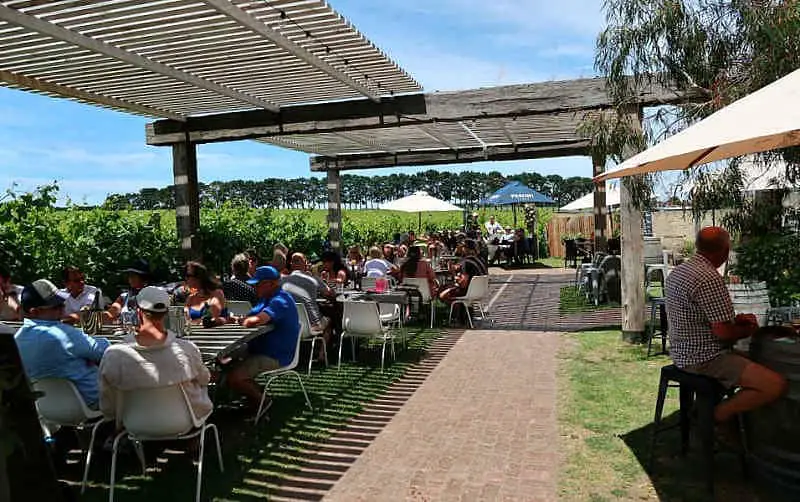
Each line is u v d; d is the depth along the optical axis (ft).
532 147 45.60
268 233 39.65
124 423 11.42
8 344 8.77
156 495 12.03
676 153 10.37
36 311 12.05
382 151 47.62
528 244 70.23
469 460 13.50
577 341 25.85
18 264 21.97
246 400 17.75
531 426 15.53
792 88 9.93
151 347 10.94
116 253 26.63
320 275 28.43
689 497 11.42
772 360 11.19
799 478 10.86
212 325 16.51
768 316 17.37
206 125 30.04
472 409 17.10
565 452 13.75
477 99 26.23
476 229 72.23
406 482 12.45
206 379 11.78
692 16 19.93
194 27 18.07
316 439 15.02
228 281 23.12
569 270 60.85
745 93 18.10
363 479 12.66
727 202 20.17
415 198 54.29
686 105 20.40
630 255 24.82
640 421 15.60
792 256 20.51
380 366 22.52
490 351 24.58
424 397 18.42
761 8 18.15
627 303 25.02
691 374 12.03
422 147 45.98
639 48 20.45
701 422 11.73
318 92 26.68
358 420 16.40
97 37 18.71
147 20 17.39
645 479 12.25
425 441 14.74
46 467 9.08
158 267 29.12
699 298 11.65
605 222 46.14
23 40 18.22
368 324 21.84
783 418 11.04
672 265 32.48
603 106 24.75
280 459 13.79
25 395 8.91
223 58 21.35
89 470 13.29
